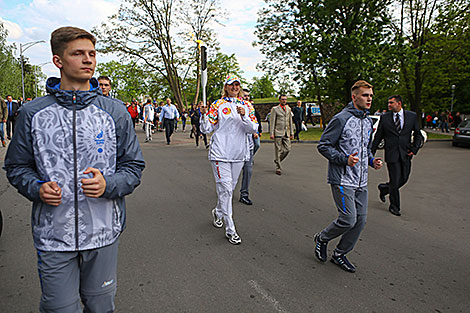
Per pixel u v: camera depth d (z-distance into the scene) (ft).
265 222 15.78
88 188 5.25
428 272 11.19
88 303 5.93
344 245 11.19
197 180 24.03
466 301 9.54
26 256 11.66
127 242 13.07
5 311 8.61
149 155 35.99
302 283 10.32
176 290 9.73
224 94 13.51
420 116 76.33
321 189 22.17
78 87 5.60
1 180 22.65
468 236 14.47
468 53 74.28
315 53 63.41
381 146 48.85
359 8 60.80
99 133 5.58
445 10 67.97
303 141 53.78
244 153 13.44
